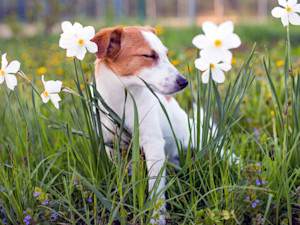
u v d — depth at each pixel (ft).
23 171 3.56
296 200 3.25
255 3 24.40
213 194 3.22
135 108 3.13
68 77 6.27
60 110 4.66
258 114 4.69
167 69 3.29
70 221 3.10
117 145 3.26
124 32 3.35
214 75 2.97
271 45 12.37
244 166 3.43
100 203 3.34
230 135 3.94
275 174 3.20
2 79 3.03
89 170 3.40
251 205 3.08
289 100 4.48
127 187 3.07
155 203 3.07
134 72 3.33
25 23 21.40
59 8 15.81
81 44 3.01
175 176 3.23
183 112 4.07
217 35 2.66
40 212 3.22
